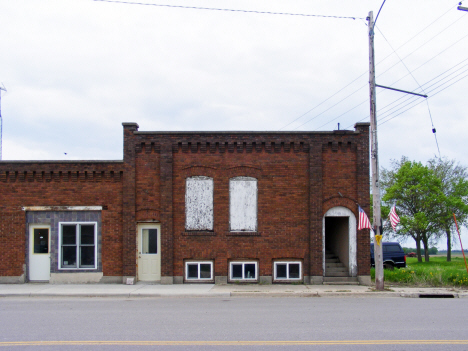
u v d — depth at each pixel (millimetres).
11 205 18281
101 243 18203
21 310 12594
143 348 8125
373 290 16219
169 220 17859
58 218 18281
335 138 18078
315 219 17750
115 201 18234
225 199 18000
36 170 18266
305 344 8398
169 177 17953
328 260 19375
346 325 10156
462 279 17547
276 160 18078
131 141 18141
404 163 43844
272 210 17969
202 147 18125
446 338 8891
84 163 18266
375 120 16844
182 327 9969
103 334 9281
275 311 12180
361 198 17844
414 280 18047
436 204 40781
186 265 17922
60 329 9812
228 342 8555
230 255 17844
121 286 17203
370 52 17047
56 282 18016
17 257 18156
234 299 14836
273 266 17875
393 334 9227
